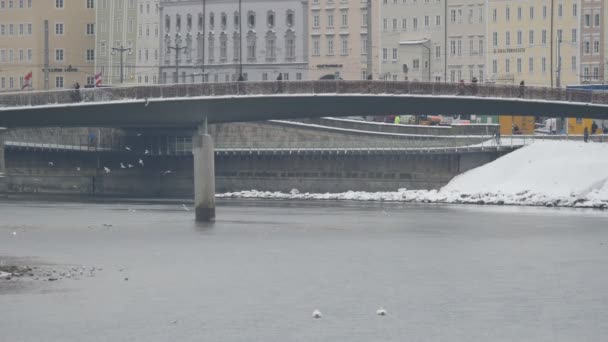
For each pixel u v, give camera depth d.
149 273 95.81
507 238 127.25
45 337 71.38
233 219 156.62
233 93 181.88
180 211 174.38
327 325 75.06
